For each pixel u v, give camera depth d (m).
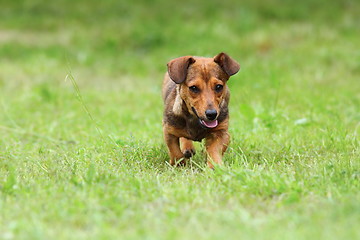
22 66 22.73
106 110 15.98
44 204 7.75
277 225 6.91
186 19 28.17
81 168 9.66
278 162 10.10
